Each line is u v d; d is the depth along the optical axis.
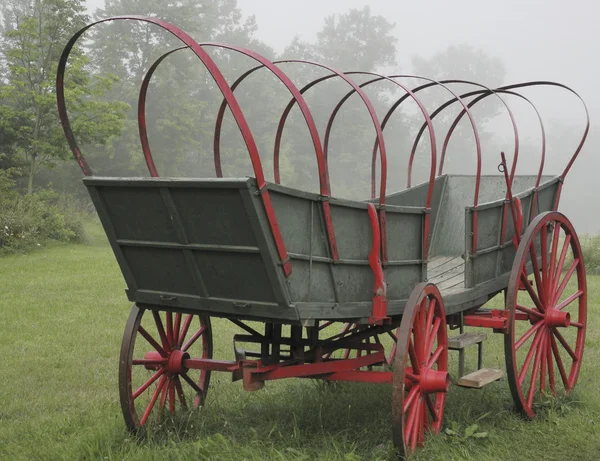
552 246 6.25
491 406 5.77
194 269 4.34
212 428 5.31
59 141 26.05
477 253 5.78
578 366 6.45
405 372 4.68
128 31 46.38
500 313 5.67
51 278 14.46
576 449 4.87
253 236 4.00
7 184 24.41
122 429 5.07
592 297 12.11
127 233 4.55
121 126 26.19
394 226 4.96
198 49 3.76
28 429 5.34
